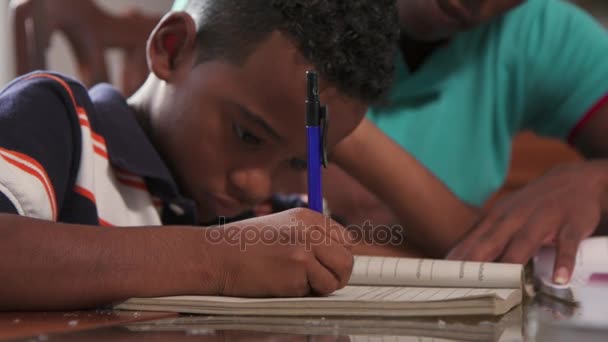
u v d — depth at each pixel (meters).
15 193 0.88
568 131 2.09
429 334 0.65
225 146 1.15
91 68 1.92
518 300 0.91
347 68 1.06
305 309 0.75
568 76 2.03
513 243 1.19
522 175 3.26
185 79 1.18
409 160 1.61
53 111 1.02
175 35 1.22
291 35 1.06
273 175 1.22
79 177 1.06
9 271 0.72
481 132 1.97
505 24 2.04
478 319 0.74
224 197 1.19
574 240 1.19
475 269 0.96
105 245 0.78
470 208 1.68
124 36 2.00
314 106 0.92
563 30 2.05
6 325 0.65
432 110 1.98
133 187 1.17
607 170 1.44
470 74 2.00
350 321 0.72
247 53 1.10
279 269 0.81
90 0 1.92
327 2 1.06
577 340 0.63
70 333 0.61
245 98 1.10
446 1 1.67
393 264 1.00
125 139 1.15
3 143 0.91
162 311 0.76
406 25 1.85
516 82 2.04
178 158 1.21
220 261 0.81
